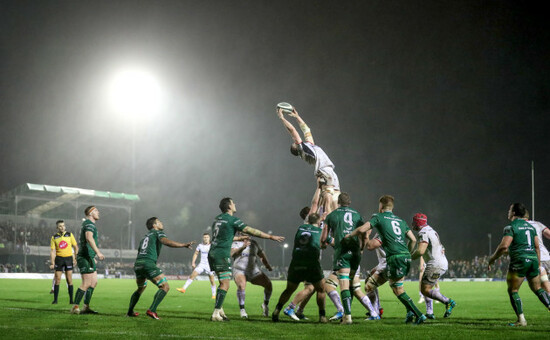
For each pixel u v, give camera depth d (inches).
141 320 385.4
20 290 791.7
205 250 743.1
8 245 1807.3
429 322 389.4
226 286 393.7
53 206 2021.4
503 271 1854.1
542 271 439.5
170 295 749.3
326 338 295.4
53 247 549.0
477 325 363.6
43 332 312.8
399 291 379.6
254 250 458.3
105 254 1991.9
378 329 335.9
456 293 824.9
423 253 419.2
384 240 381.4
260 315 459.5
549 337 294.8
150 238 413.4
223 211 407.8
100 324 355.9
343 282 380.5
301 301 421.7
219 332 319.6
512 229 371.2
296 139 482.3
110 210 2161.7
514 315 454.0
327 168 467.8
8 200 1927.9
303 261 393.1
